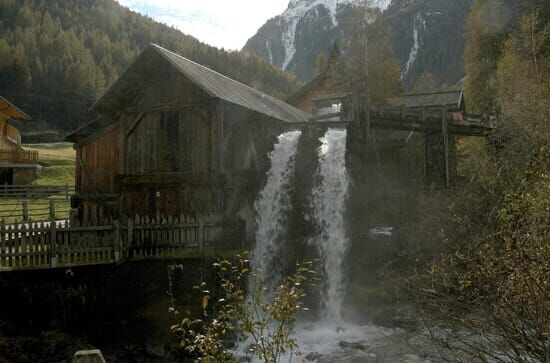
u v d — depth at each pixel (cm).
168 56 1802
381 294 1703
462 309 782
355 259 1933
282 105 2562
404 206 2164
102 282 1384
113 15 13750
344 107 2319
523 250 602
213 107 1770
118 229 1430
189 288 1472
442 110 2330
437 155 2367
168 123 1891
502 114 2464
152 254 1477
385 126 2314
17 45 10088
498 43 3953
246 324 651
